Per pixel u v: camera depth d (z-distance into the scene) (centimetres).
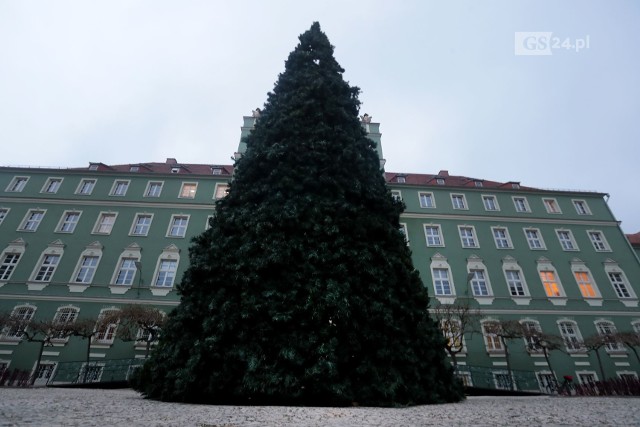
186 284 924
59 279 2395
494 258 2673
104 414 459
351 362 804
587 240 2828
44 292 2339
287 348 768
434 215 2875
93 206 2762
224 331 797
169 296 2370
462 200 3031
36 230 2606
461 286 2527
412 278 1024
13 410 454
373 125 3322
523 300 2483
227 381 753
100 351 2138
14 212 2689
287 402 736
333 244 930
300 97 1312
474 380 2089
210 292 888
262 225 939
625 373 2248
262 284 857
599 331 2388
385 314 856
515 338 2147
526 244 2762
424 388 862
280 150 1114
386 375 799
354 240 969
